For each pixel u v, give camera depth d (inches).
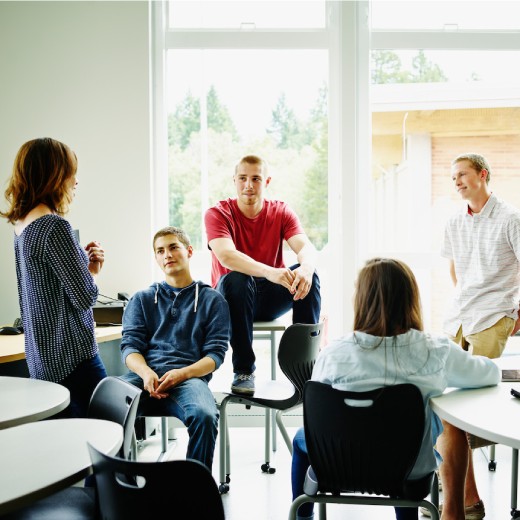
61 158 74.6
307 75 138.6
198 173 139.8
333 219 138.6
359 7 135.6
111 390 62.4
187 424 80.0
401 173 139.2
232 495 100.2
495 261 106.6
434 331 138.9
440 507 91.7
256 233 110.3
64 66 131.6
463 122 138.4
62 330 73.1
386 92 138.7
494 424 48.8
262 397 92.4
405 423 55.6
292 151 139.4
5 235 131.4
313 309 100.7
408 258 139.1
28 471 42.1
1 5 131.0
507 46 136.4
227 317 92.8
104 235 132.4
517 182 137.8
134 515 42.4
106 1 131.5
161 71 135.9
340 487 59.8
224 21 137.9
